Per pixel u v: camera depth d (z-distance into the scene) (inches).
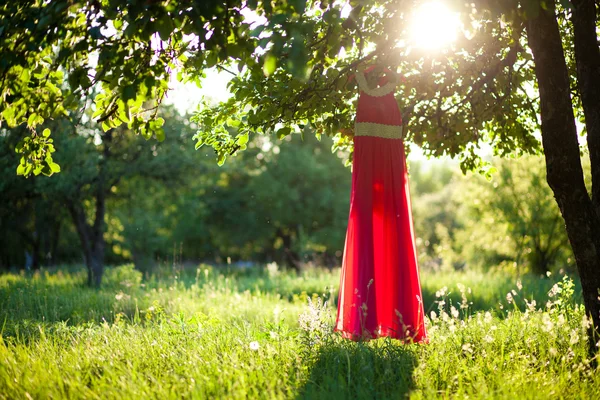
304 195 1583.4
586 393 168.4
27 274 638.5
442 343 211.5
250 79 216.5
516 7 156.3
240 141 239.8
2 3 167.2
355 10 164.7
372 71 200.2
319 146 1616.6
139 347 212.4
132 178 725.3
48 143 209.0
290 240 1673.2
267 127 233.5
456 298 463.5
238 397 154.3
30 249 1179.3
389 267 196.9
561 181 213.5
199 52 172.7
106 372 181.3
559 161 212.7
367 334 189.6
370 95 198.2
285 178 1551.4
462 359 195.2
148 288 482.0
